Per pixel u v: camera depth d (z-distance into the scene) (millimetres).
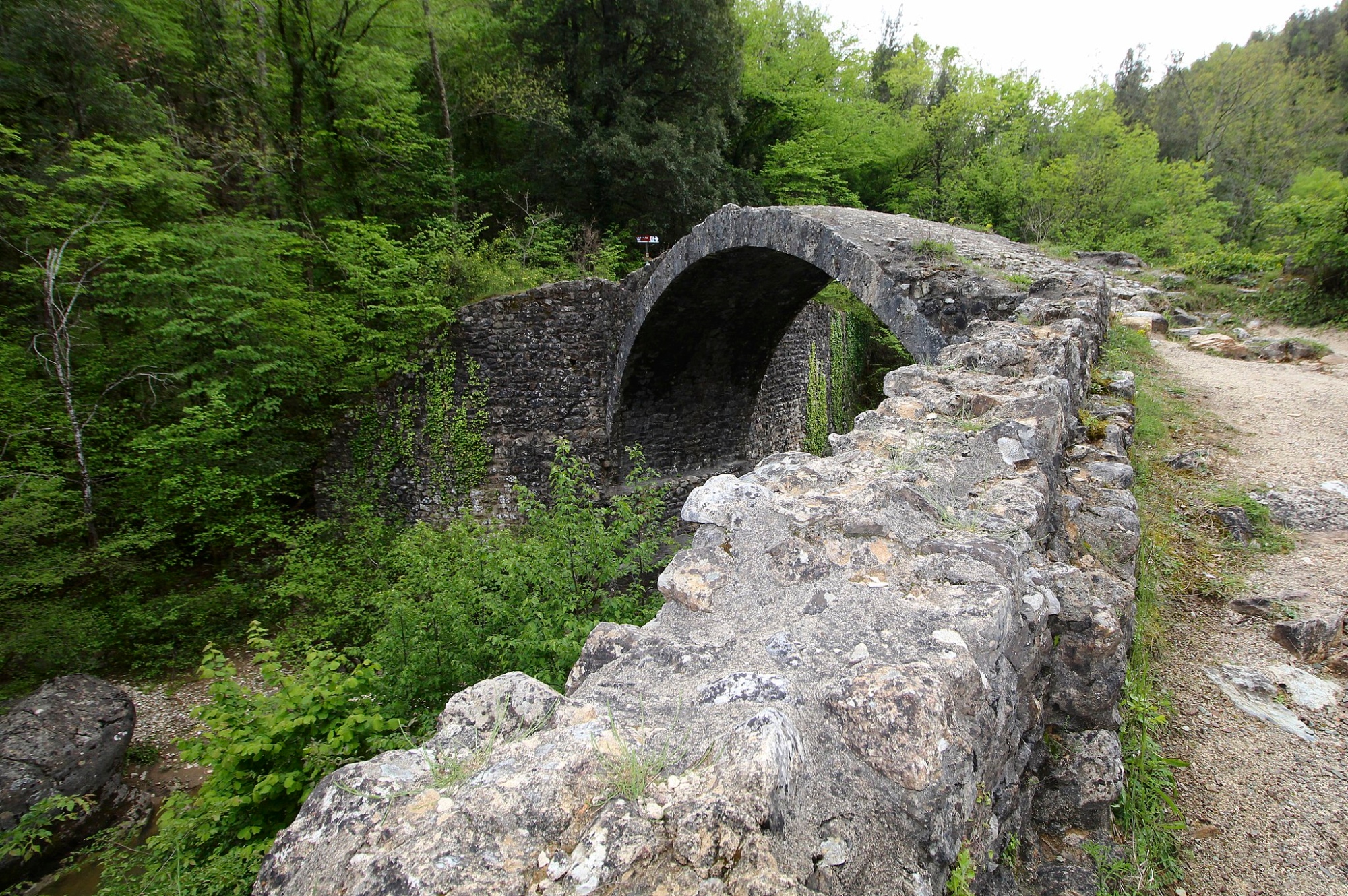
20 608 8320
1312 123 29250
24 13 9656
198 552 10555
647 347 11742
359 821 1467
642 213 17188
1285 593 3988
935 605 2152
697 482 13391
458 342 11945
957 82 27391
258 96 12133
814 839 1429
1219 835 2650
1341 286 11133
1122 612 2861
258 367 9828
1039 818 2533
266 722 3816
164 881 3561
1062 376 4352
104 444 9945
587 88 16344
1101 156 23578
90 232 9523
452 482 12164
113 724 7000
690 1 15836
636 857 1274
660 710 1806
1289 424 6719
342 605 9664
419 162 14898
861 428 3748
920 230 8375
